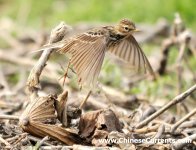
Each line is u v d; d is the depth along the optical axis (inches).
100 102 496.4
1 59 676.7
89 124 396.5
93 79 359.6
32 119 389.1
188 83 596.1
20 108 478.9
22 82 603.2
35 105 392.2
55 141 394.9
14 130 410.0
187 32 561.3
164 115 498.3
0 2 939.3
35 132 389.7
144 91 582.9
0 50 695.1
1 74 617.0
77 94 531.5
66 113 399.5
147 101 536.1
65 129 392.8
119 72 619.8
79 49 369.1
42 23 793.6
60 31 403.9
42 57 406.0
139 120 444.1
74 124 416.5
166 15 821.2
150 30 749.9
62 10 879.1
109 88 558.6
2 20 839.7
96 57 366.0
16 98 522.9
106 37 388.2
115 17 827.4
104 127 394.0
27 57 694.5
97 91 476.7
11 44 747.4
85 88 506.3
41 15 859.4
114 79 614.9
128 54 416.5
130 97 526.3
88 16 838.5
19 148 385.4
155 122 440.5
